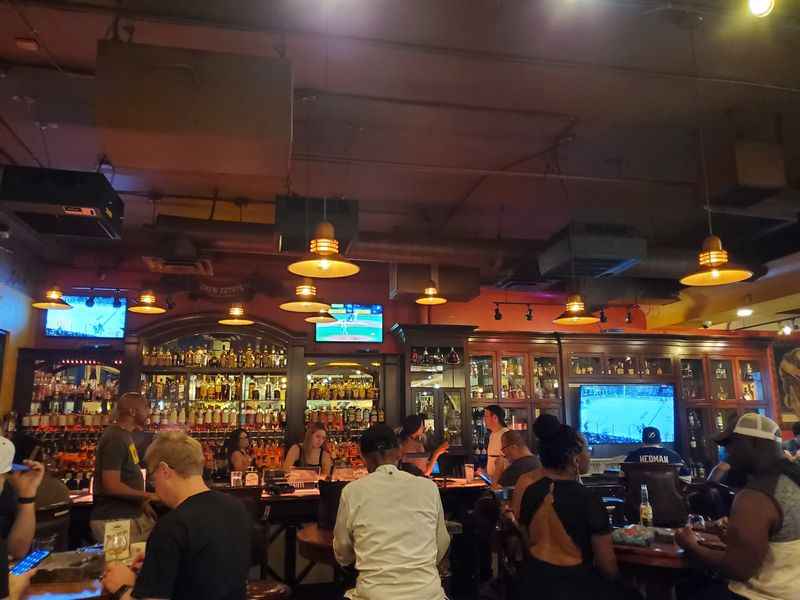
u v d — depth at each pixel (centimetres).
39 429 675
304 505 491
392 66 396
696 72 403
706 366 872
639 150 512
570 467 284
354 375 815
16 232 626
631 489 368
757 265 655
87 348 711
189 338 775
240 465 573
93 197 391
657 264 641
